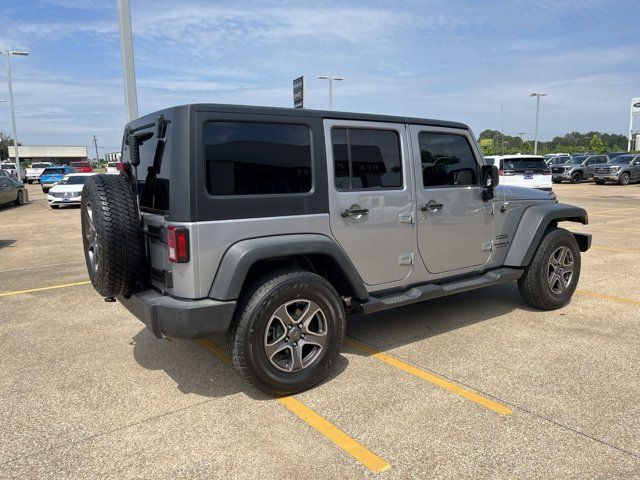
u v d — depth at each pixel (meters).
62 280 7.44
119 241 3.41
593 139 58.44
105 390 3.75
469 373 3.89
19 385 3.86
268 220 3.48
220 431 3.14
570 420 3.17
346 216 3.86
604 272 7.20
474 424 3.15
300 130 3.67
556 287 5.44
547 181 15.70
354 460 2.81
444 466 2.74
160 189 3.56
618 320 5.09
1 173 20.02
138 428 3.20
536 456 2.81
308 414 3.32
